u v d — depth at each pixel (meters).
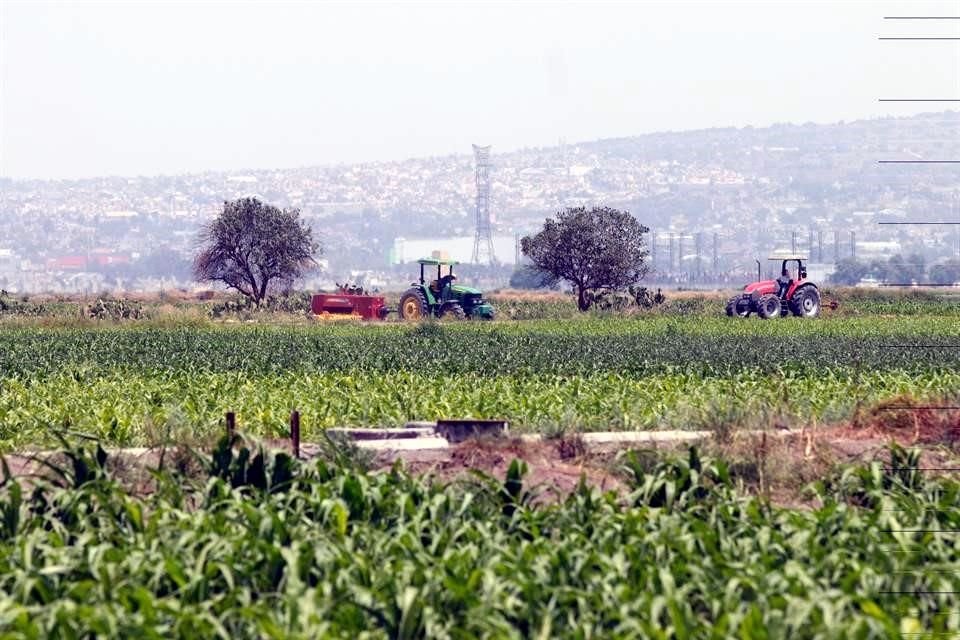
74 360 146.12
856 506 61.50
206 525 49.72
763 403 91.06
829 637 38.44
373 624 41.22
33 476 59.84
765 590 42.66
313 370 130.00
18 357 151.25
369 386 113.44
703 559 47.00
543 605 42.28
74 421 88.25
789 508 60.78
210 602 41.50
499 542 49.72
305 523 51.03
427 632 40.38
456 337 190.12
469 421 82.38
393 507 54.09
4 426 87.44
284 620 40.28
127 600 41.38
